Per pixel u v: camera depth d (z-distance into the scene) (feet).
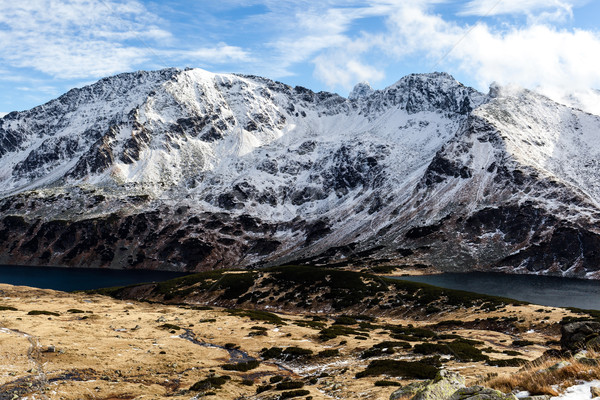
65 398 151.12
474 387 58.23
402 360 203.21
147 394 163.53
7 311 318.04
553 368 61.36
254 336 291.17
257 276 650.43
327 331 307.78
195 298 609.83
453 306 445.78
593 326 91.09
